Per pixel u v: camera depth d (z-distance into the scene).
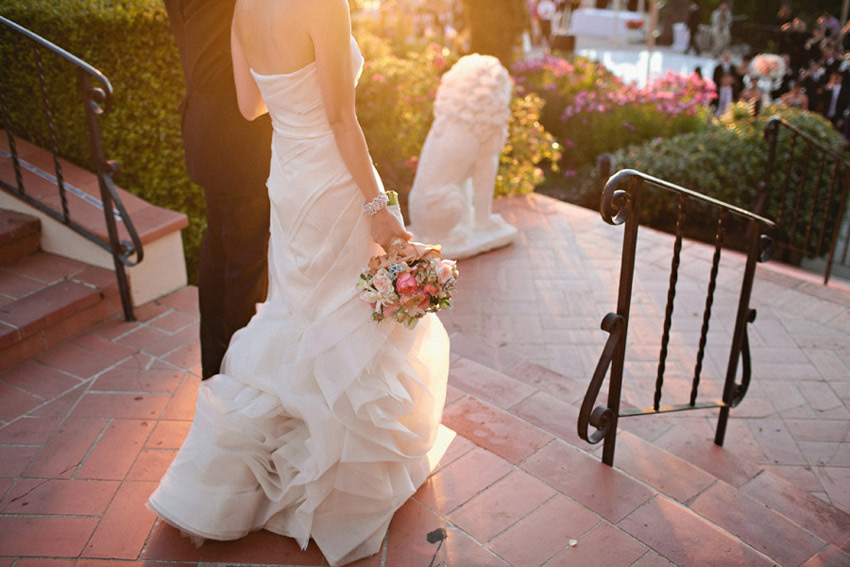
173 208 5.04
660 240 6.00
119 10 4.34
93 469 2.54
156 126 4.74
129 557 2.16
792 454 3.61
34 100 4.28
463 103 5.18
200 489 2.17
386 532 2.26
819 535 2.86
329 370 2.13
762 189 6.09
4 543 2.20
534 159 7.21
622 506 2.38
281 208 2.18
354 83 2.04
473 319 4.75
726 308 4.96
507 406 3.16
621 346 2.45
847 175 6.05
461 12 14.06
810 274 6.70
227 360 2.40
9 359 3.18
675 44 19.28
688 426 3.78
